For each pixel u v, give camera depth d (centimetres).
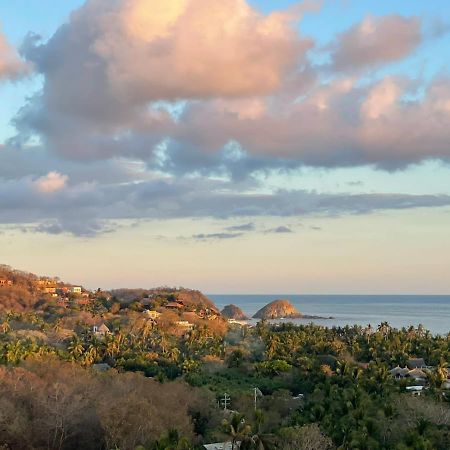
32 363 9988
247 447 6244
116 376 9856
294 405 9981
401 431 7144
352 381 10856
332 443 6706
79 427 7494
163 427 7150
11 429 7038
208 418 8800
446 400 9350
